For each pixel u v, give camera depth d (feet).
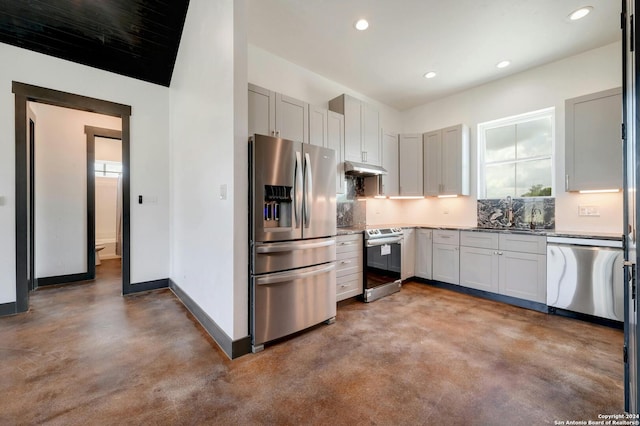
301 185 7.98
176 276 11.67
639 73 2.58
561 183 10.93
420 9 8.25
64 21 9.19
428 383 5.75
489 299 11.16
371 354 6.91
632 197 4.03
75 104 10.40
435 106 15.05
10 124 9.21
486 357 6.73
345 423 4.69
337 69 11.87
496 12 8.33
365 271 10.80
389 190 14.25
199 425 4.64
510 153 12.64
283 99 9.70
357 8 8.24
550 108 11.20
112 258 19.54
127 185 11.57
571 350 7.04
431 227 13.10
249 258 7.15
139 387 5.58
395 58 10.96
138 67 11.41
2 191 9.12
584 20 8.63
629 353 4.63
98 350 7.00
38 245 12.53
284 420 4.75
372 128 13.23
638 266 2.65
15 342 7.37
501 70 11.84
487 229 11.35
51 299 10.91
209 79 8.16
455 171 13.29
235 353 6.73
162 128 12.44
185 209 10.52
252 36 9.68
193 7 9.45
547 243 9.56
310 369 6.26
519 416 4.82
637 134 2.61
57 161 12.94
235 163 6.81
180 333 8.00
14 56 9.30
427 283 13.43
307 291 8.14
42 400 5.17
